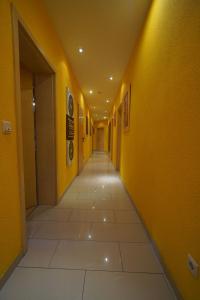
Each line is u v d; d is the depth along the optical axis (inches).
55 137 95.6
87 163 285.7
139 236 69.6
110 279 47.6
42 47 72.1
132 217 86.4
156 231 59.2
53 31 88.3
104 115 463.5
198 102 34.6
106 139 529.7
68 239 66.6
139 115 89.4
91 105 324.8
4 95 43.9
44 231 72.4
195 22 35.6
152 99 66.1
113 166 252.8
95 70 146.7
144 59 80.0
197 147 34.9
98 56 121.3
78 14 79.9
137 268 51.9
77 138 181.9
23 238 55.8
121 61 128.5
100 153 489.4
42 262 53.7
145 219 74.1
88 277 48.1
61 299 41.6
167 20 51.3
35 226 76.5
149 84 70.7
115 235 70.0
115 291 43.9
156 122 60.9
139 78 90.5
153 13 66.4
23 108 89.7
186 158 39.3
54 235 69.4
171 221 47.1
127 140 129.9
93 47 109.6
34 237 67.8
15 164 50.8
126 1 72.1
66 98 122.3
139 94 90.1
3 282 44.9
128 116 124.6
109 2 72.8
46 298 41.7
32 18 61.5
